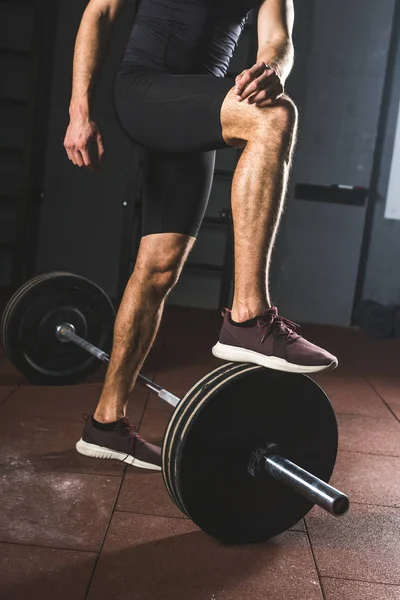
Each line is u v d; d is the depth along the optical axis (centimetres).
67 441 210
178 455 137
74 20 553
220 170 555
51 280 266
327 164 554
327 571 140
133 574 132
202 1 161
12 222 567
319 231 557
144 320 187
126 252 537
